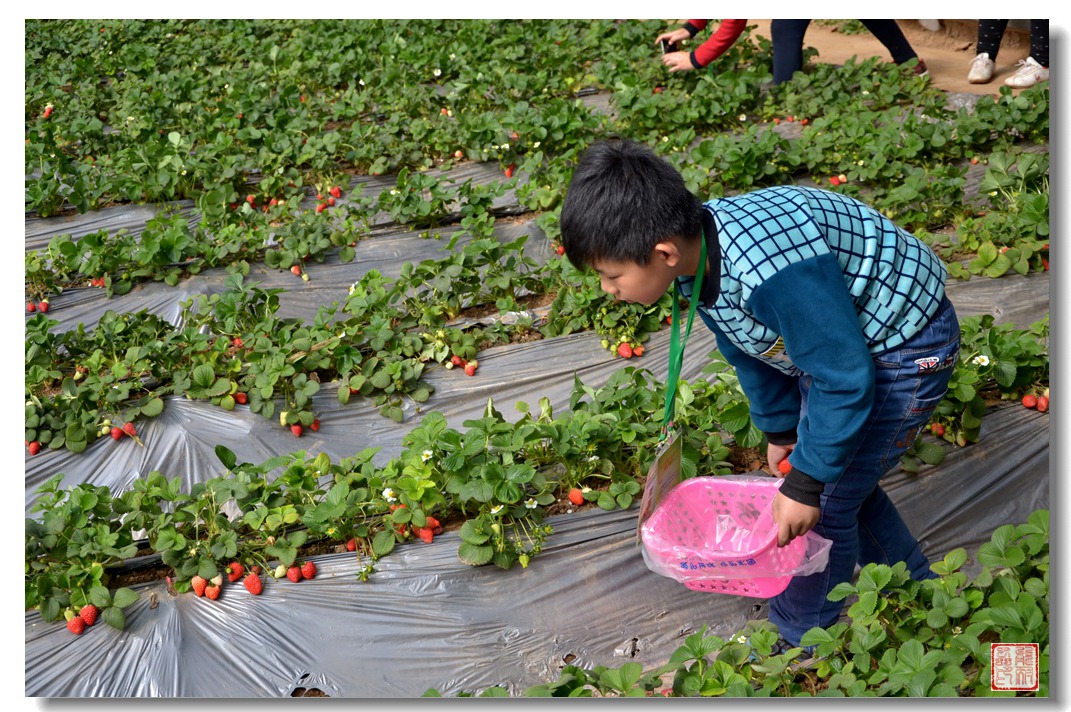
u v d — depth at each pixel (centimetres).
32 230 606
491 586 317
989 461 355
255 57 900
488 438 338
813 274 213
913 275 229
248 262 549
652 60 770
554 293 497
